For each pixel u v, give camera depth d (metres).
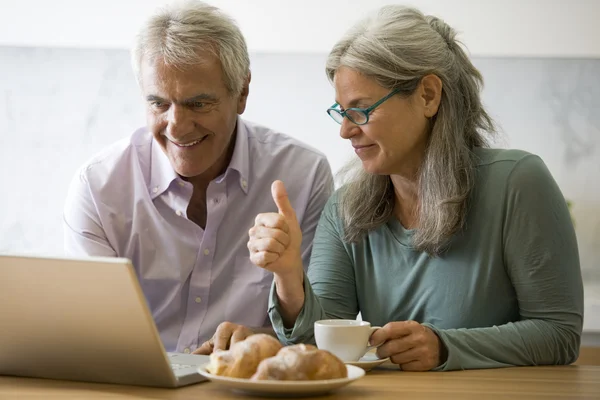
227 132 1.76
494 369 1.30
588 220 2.99
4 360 1.12
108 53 3.08
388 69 1.46
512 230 1.46
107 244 1.91
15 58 3.08
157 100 1.69
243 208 1.93
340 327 1.22
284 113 3.07
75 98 3.08
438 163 1.50
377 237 1.62
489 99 3.05
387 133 1.48
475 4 3.05
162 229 1.91
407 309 1.58
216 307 1.90
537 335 1.38
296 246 1.39
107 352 1.03
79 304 0.99
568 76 3.03
